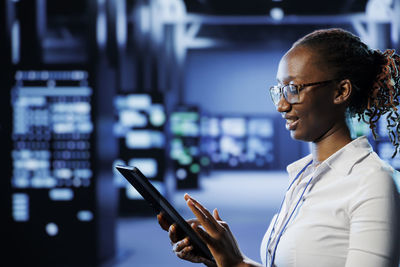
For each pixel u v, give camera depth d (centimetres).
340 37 120
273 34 1942
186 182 1462
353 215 110
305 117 120
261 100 2128
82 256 605
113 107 676
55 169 600
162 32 1384
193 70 2130
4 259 602
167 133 1039
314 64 117
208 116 2141
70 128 595
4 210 602
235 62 2117
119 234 830
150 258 654
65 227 606
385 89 126
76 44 1791
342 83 117
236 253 119
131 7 1188
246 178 1864
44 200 604
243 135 2186
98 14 671
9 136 596
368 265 102
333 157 119
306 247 115
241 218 980
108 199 649
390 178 110
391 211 106
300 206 122
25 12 620
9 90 593
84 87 590
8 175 600
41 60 631
